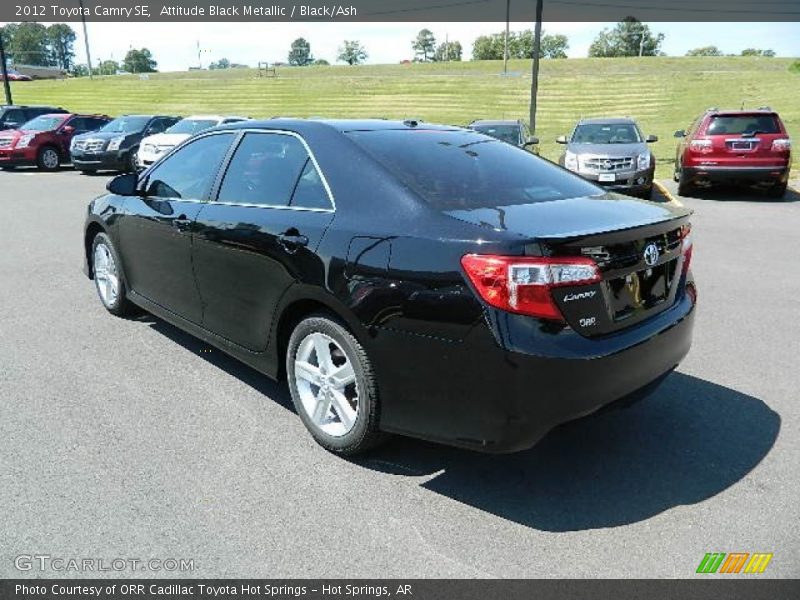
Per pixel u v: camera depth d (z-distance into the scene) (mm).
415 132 3854
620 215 3162
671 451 3457
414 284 2875
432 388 2900
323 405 3406
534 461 3367
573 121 33125
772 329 5328
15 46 143875
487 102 39875
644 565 2590
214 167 4168
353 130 3672
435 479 3193
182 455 3363
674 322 3223
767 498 3035
